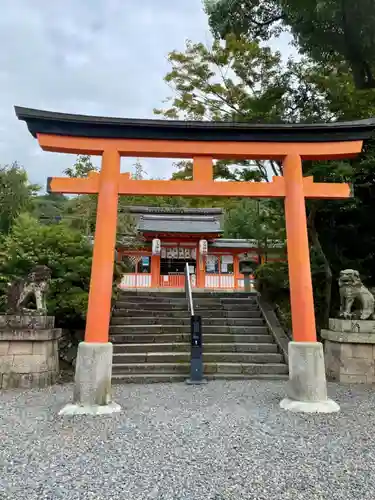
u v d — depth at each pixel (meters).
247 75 11.09
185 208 22.69
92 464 3.27
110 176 5.75
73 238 9.66
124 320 9.62
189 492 2.77
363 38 9.36
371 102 9.09
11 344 6.83
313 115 10.14
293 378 5.29
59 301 8.73
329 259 10.27
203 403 5.51
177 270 20.80
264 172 10.89
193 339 7.39
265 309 10.28
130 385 6.97
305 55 10.79
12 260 8.95
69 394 6.17
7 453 3.53
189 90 11.36
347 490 2.81
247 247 20.86
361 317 7.46
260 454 3.50
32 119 5.63
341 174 8.30
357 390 6.55
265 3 10.68
